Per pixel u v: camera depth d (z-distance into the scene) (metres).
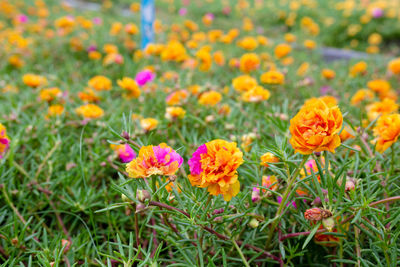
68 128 2.40
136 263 1.46
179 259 1.36
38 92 2.91
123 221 1.71
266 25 9.84
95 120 2.34
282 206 1.17
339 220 1.26
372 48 6.14
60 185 1.91
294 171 1.23
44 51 4.59
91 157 2.07
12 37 4.10
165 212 1.12
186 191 1.30
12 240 1.46
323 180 1.15
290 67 4.49
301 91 3.27
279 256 1.35
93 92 2.68
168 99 2.42
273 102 2.86
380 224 1.16
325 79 3.86
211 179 1.02
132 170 1.06
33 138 2.17
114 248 1.61
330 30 9.26
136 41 5.33
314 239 1.34
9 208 1.72
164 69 3.81
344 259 1.31
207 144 1.06
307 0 11.03
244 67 3.03
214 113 2.38
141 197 1.07
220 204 1.36
